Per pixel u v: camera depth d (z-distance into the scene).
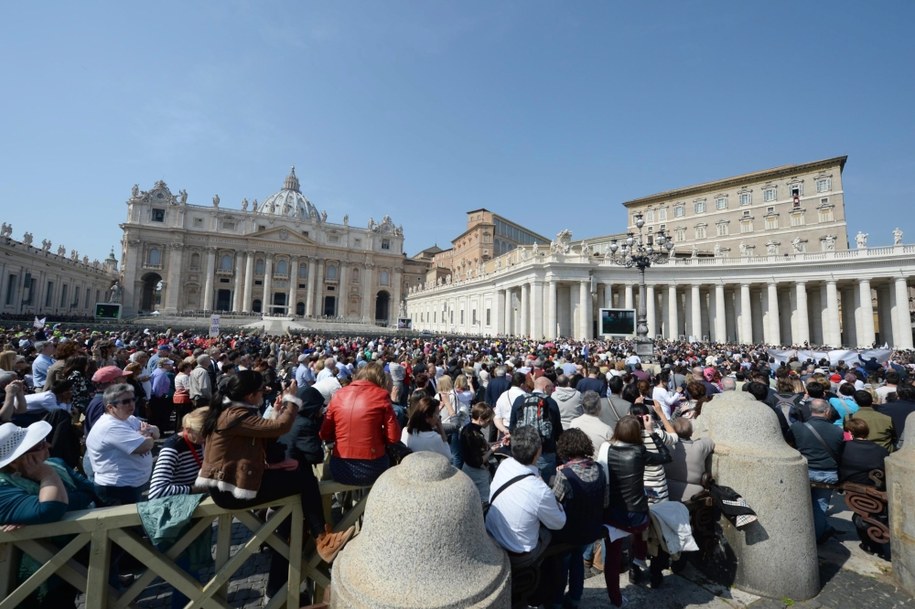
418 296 79.06
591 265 42.19
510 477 3.28
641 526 3.72
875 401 7.91
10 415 4.93
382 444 3.46
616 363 11.46
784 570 3.78
